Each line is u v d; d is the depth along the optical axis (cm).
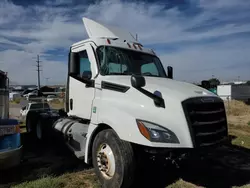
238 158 587
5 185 394
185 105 349
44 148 656
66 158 560
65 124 577
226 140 394
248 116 1727
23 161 522
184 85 425
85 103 481
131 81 380
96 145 412
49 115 703
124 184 362
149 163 400
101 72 454
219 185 429
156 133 336
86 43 499
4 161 401
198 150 349
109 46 486
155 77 489
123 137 357
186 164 506
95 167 414
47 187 389
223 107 406
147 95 365
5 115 525
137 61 509
